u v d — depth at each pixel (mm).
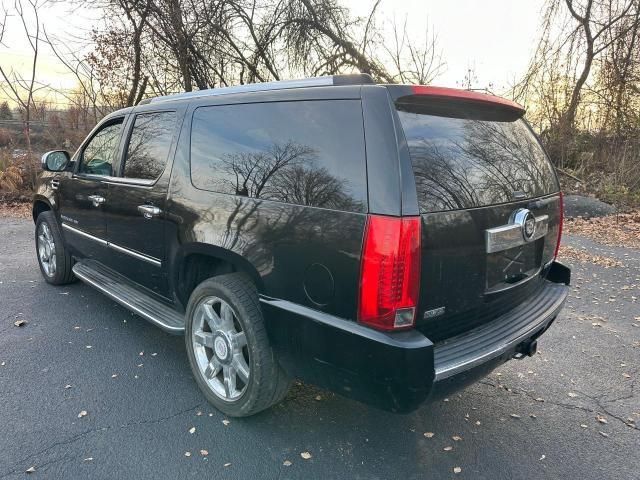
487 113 2893
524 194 2879
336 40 13094
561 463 2709
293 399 3227
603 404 3303
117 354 3785
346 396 2439
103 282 4273
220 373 3115
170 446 2725
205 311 3061
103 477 2475
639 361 3920
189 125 3295
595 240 8336
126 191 3740
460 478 2576
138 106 3945
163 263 3445
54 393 3215
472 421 3082
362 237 2191
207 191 3031
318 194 2402
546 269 3324
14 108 11891
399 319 2164
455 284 2365
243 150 2854
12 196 10555
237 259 2766
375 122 2252
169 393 3260
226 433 2857
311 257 2393
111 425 2893
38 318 4434
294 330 2496
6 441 2719
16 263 6223
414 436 2908
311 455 2699
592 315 4902
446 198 2303
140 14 11547
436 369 2227
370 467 2631
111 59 11805
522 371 3742
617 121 13055
